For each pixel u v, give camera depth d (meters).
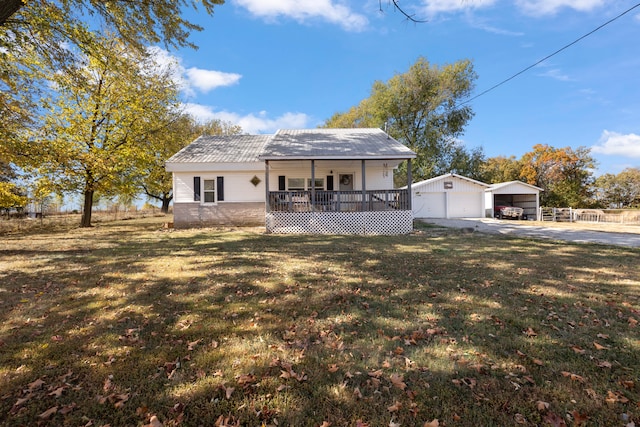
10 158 10.54
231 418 2.06
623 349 2.94
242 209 16.22
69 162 14.17
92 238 11.48
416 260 6.97
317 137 15.90
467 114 30.41
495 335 3.25
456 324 3.53
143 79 15.58
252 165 15.82
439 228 14.91
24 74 10.97
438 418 2.06
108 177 16.75
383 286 4.97
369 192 13.36
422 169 30.08
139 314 3.86
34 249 8.80
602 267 6.26
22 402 2.22
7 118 10.20
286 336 3.25
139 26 8.68
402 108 30.94
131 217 26.41
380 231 13.20
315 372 2.59
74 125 15.81
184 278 5.48
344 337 3.22
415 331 3.35
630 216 21.55
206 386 2.41
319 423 2.03
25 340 3.18
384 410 2.13
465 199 24.14
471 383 2.42
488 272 5.84
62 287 4.98
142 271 6.01
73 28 8.89
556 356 2.82
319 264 6.58
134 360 2.80
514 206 27.45
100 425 2.01
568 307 4.02
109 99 16.61
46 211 23.30
